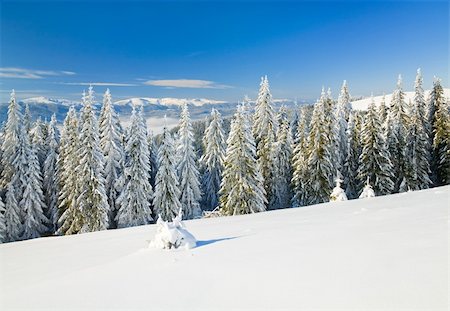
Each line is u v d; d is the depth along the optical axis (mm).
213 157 45938
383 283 4891
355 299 4504
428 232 7430
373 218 10570
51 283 6977
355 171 44688
